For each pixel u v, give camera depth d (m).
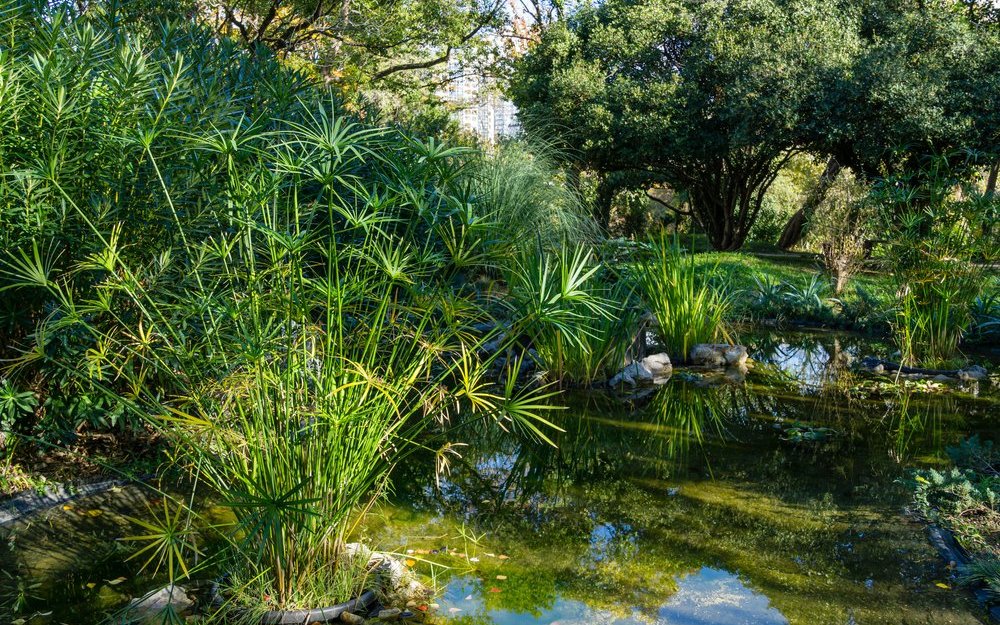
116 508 3.68
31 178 3.13
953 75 12.48
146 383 3.98
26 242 3.31
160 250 3.53
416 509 3.89
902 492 4.20
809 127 12.72
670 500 4.07
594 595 3.04
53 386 3.71
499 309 6.54
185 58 5.01
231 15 11.23
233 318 2.71
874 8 13.87
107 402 3.77
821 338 8.59
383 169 4.14
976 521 3.69
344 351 2.89
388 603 2.91
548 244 7.18
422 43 16.52
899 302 7.63
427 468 4.51
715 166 16.72
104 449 4.18
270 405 2.68
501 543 3.51
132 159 3.42
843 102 12.52
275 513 2.43
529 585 3.11
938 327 7.20
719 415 5.69
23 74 3.32
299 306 2.72
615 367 6.62
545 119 14.20
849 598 3.05
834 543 3.55
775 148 13.73
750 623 2.83
